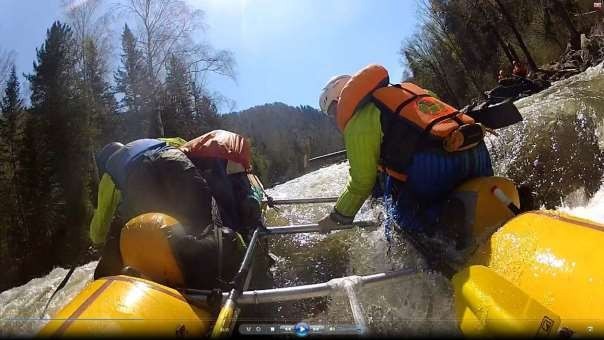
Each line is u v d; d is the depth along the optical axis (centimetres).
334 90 367
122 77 4488
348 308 329
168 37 3781
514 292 200
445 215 290
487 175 312
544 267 216
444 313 272
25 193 3238
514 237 245
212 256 279
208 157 372
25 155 3325
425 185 300
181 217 310
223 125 5675
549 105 531
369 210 415
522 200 314
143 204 327
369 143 303
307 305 357
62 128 3569
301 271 414
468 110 339
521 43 3616
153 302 223
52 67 3666
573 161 467
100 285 231
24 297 446
